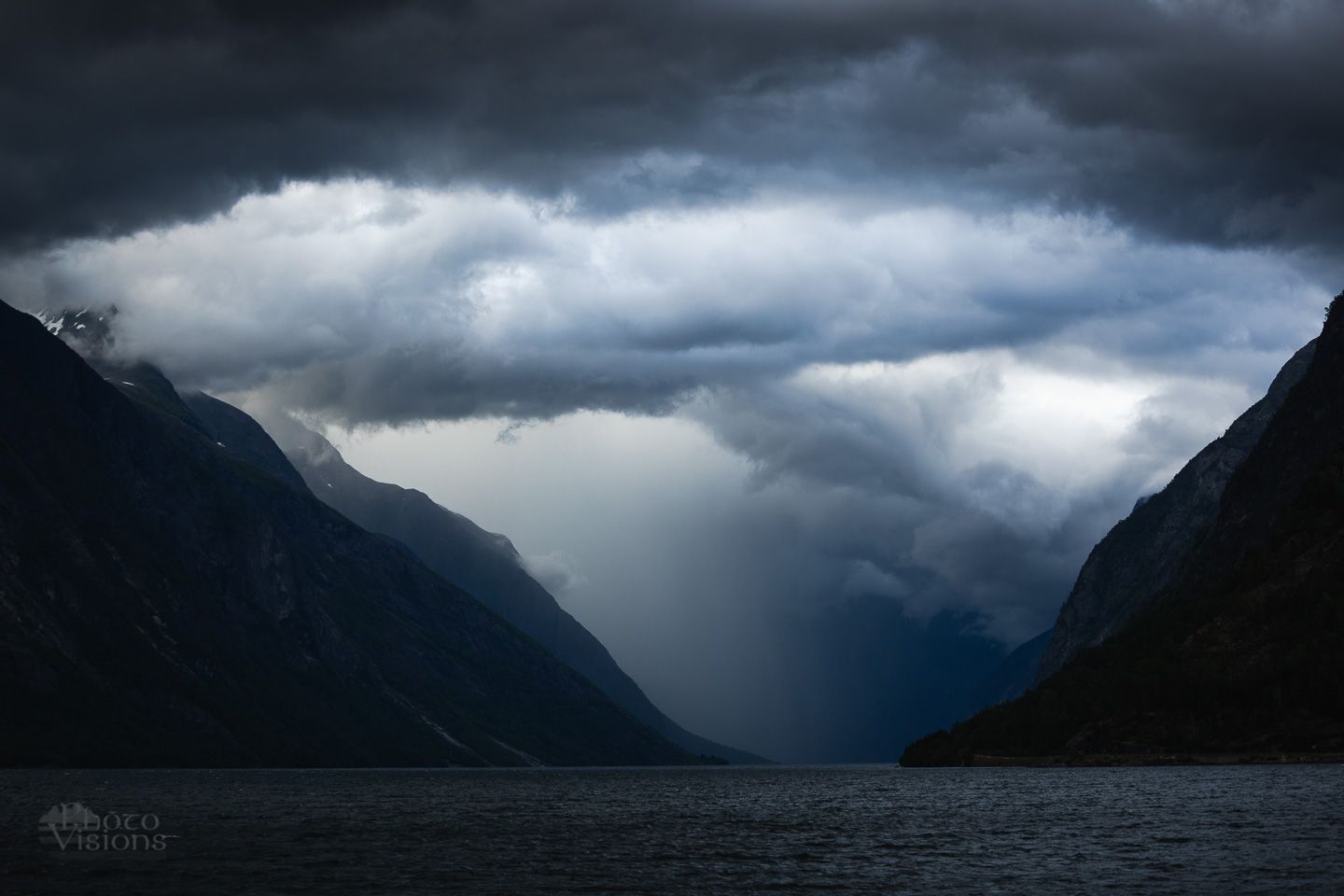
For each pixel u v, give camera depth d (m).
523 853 127.19
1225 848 118.56
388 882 105.31
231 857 122.25
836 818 173.88
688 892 99.38
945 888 100.62
